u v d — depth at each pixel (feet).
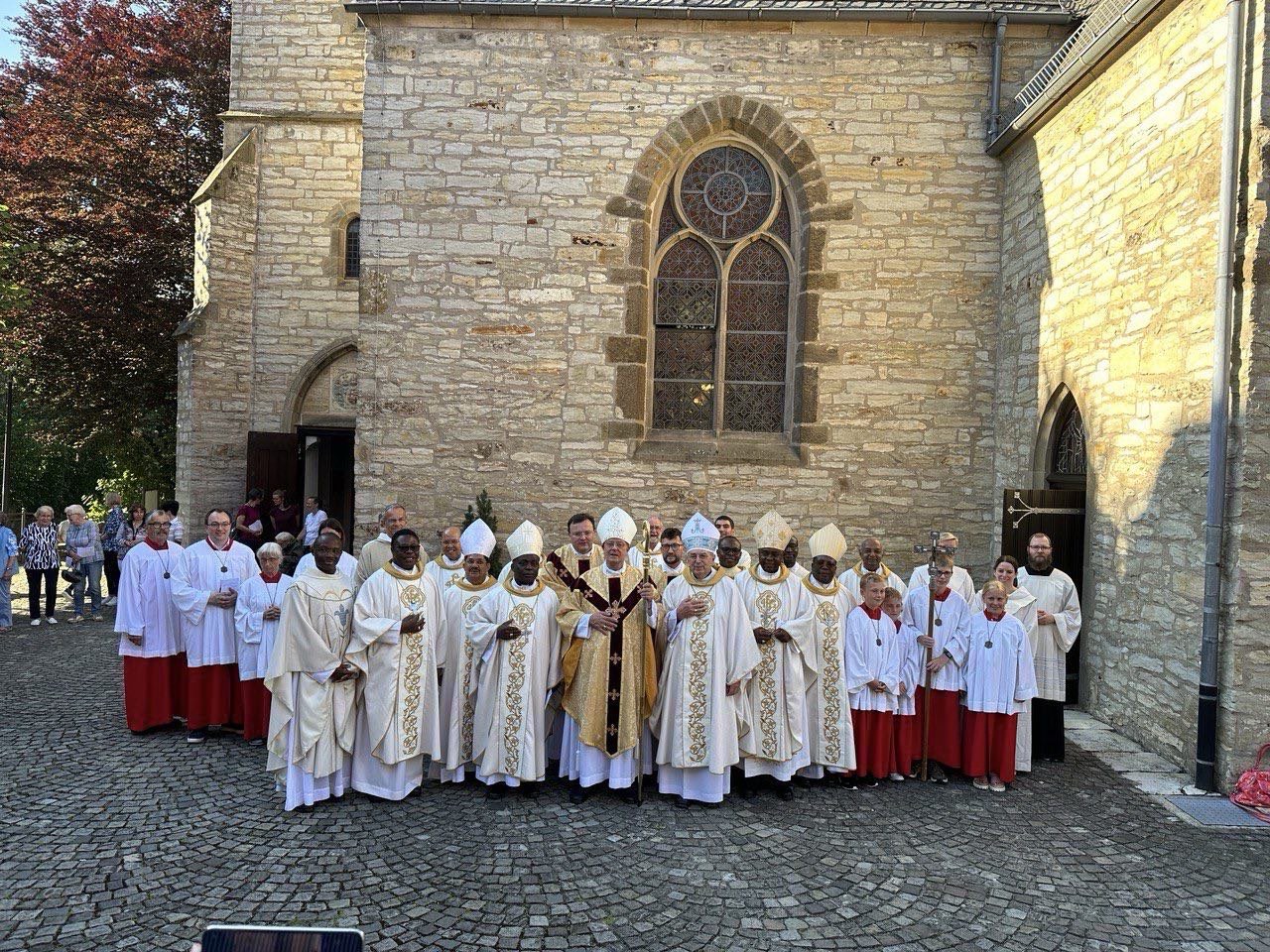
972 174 30.53
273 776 18.79
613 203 30.86
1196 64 19.99
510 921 12.76
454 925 12.62
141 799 17.26
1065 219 26.11
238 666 21.40
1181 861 15.31
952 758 19.44
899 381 30.73
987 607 19.38
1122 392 22.82
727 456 30.89
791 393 31.60
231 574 22.40
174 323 53.93
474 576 19.51
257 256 44.55
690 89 30.66
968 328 30.71
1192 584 19.76
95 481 83.46
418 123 30.78
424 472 31.04
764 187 31.71
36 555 36.47
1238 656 18.42
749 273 31.99
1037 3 29.94
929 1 30.01
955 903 13.60
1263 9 17.98
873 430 30.78
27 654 30.27
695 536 18.12
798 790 18.84
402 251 30.94
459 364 31.09
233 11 44.32
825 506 30.78
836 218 30.60
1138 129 22.29
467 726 18.98
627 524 18.26
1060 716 20.72
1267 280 18.19
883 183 30.58
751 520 30.91
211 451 43.55
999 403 30.42
